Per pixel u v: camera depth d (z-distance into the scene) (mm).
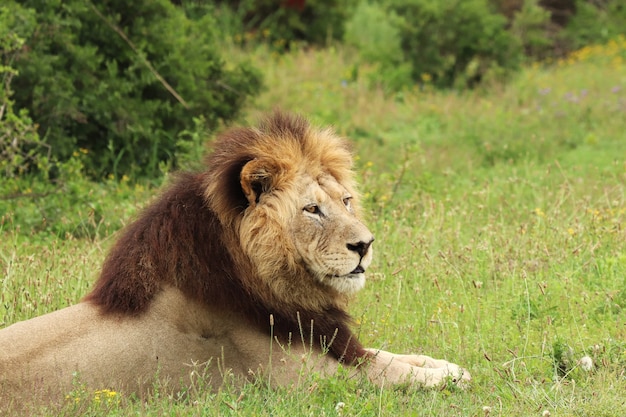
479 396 8656
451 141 21734
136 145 18328
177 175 9102
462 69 29703
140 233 8656
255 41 31359
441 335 10414
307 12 32844
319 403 8328
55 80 17438
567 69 32562
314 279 8664
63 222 14430
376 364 9008
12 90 16969
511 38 30016
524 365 9430
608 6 41562
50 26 17734
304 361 8414
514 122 23016
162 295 8414
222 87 20297
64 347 8023
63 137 17453
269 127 8836
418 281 11883
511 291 11445
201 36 20516
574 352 9359
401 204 15188
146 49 18969
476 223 14172
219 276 8477
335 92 26344
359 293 11453
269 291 8547
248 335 8617
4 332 8016
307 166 8719
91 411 7820
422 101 26109
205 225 8547
